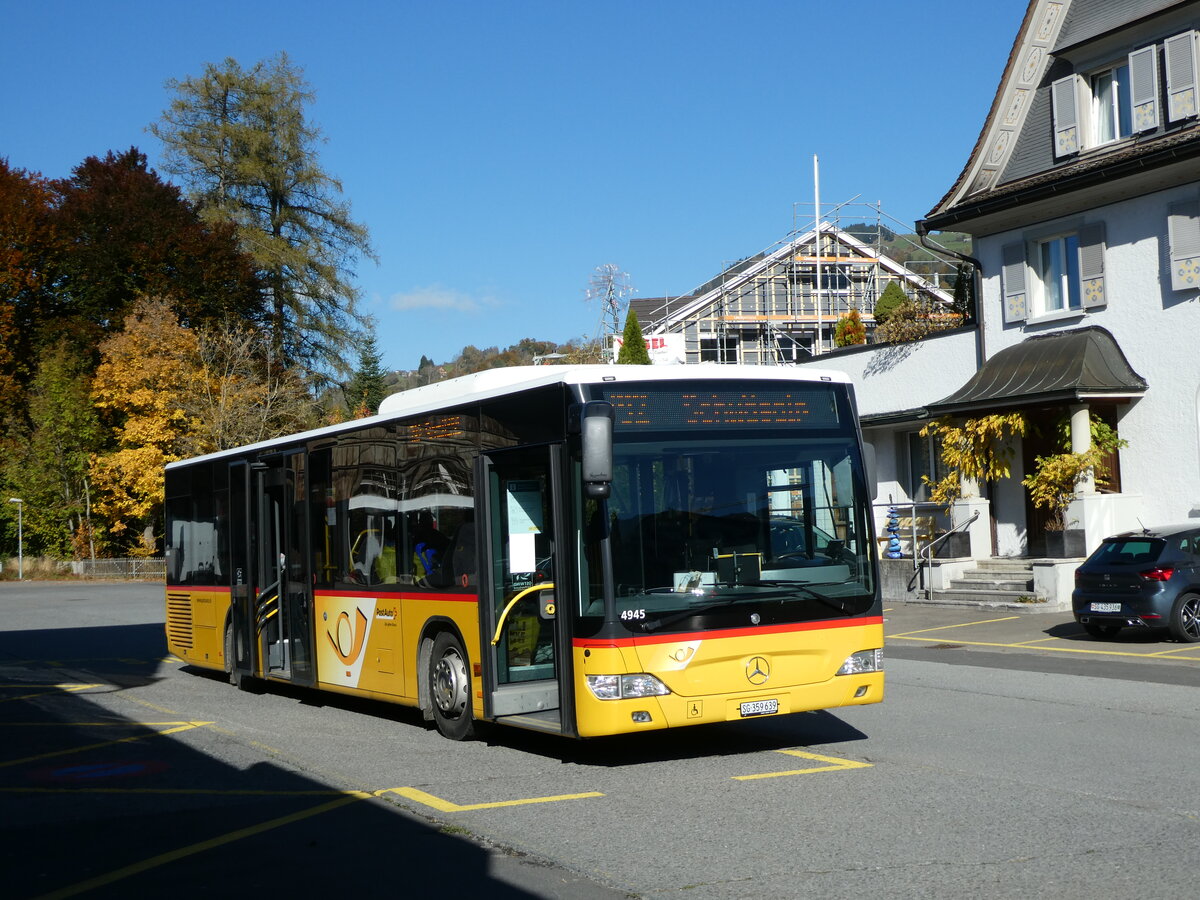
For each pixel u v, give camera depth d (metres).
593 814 8.03
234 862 7.10
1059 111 25.17
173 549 18.62
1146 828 7.27
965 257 26.98
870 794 8.40
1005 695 13.46
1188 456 22.30
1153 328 22.94
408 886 6.45
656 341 63.47
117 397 50.78
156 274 53.72
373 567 12.57
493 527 10.61
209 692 16.27
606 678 9.09
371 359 95.69
